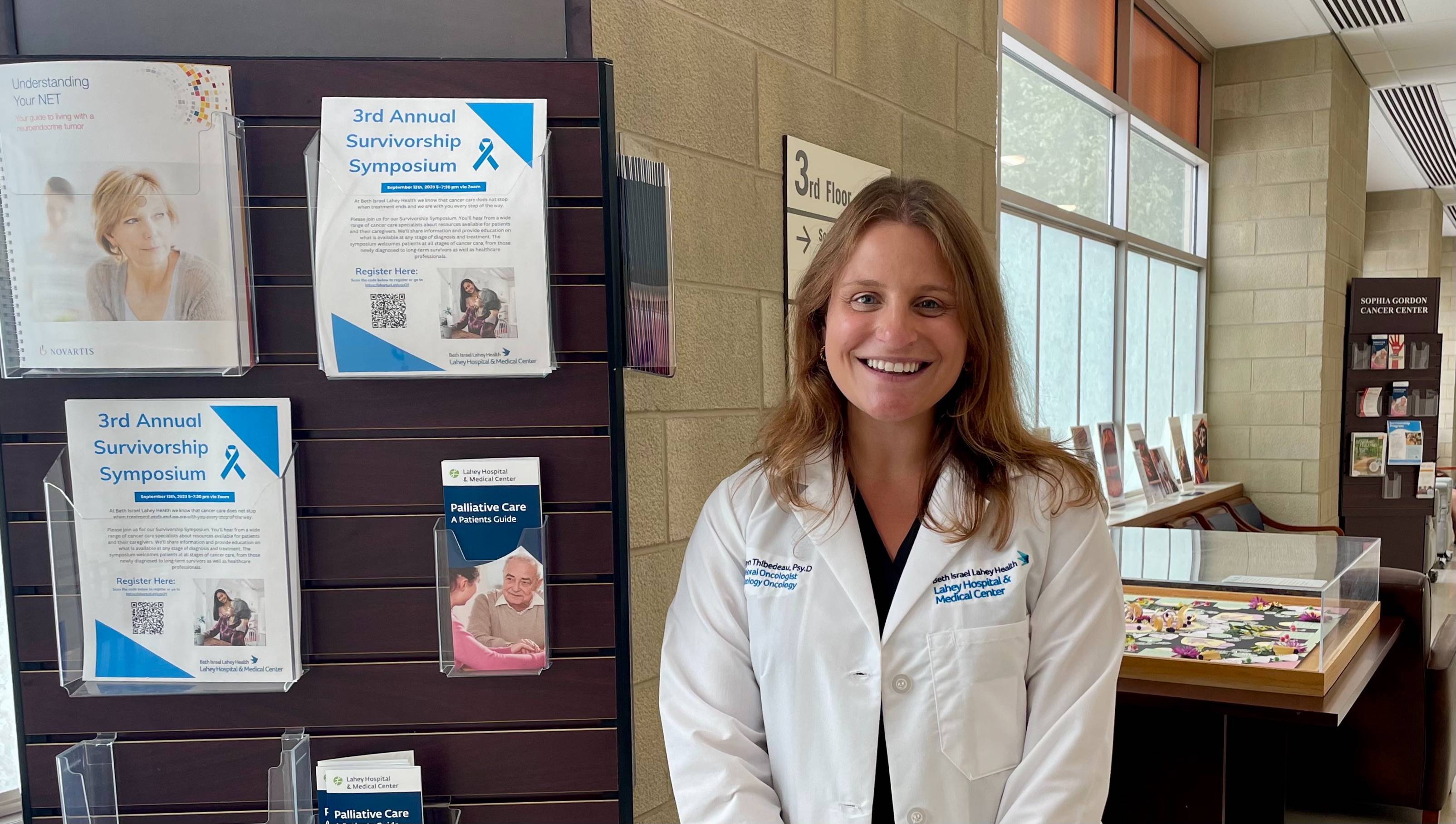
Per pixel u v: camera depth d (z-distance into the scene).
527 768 1.33
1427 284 6.33
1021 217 4.36
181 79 1.21
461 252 1.25
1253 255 6.32
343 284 1.24
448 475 1.29
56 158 1.18
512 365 1.27
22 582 1.27
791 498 1.23
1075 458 1.25
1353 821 3.16
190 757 1.29
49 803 1.28
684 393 1.92
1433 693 3.02
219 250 1.22
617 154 1.35
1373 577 2.87
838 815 1.15
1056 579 1.18
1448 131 8.05
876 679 1.14
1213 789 2.25
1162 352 6.11
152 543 1.26
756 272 2.11
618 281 1.34
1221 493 5.99
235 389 1.28
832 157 2.34
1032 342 4.51
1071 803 1.07
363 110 1.24
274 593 1.26
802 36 2.23
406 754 1.31
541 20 1.37
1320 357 6.13
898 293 1.13
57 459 1.25
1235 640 2.26
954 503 1.20
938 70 2.80
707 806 1.12
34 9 1.32
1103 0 5.07
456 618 1.29
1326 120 6.02
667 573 1.88
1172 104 5.98
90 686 1.26
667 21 1.83
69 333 1.19
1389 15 5.60
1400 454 6.41
